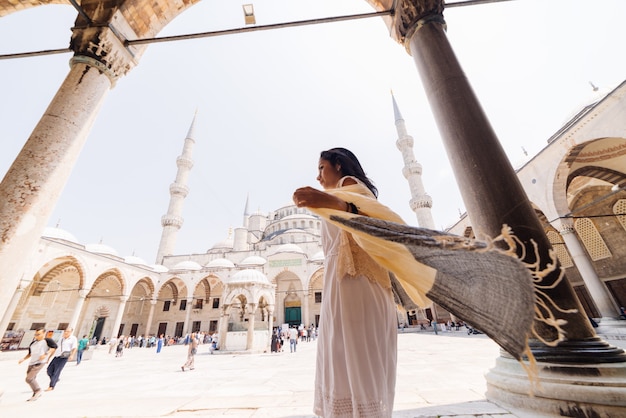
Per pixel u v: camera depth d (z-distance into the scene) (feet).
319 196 3.47
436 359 23.70
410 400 9.66
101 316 93.50
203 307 116.16
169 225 122.72
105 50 13.43
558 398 6.82
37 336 17.15
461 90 10.39
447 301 2.77
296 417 9.11
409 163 103.76
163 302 118.21
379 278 3.88
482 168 8.98
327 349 3.79
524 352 2.16
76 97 12.23
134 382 21.01
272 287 58.90
